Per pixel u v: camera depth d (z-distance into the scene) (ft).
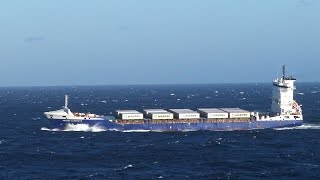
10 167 499.51
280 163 510.58
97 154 566.77
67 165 508.53
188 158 541.34
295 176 456.04
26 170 485.15
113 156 555.69
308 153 565.94
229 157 544.21
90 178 450.30
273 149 594.65
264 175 460.14
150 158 542.98
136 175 461.37
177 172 473.67
